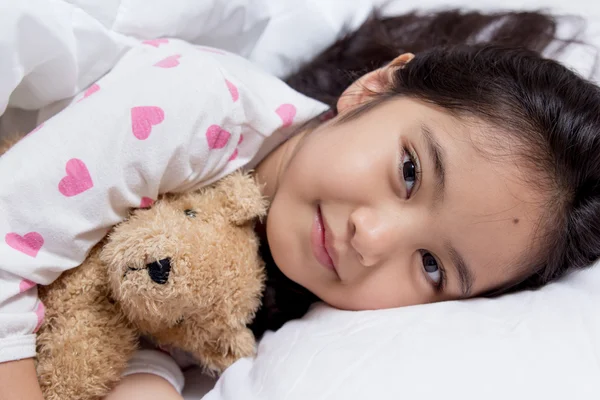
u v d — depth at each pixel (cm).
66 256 63
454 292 79
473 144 73
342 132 78
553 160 75
